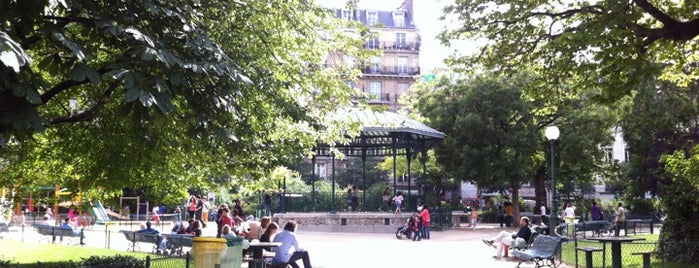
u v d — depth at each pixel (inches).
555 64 552.4
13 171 541.3
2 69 226.2
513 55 601.3
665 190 612.4
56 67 261.3
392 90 3043.8
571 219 1109.1
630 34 482.9
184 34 302.5
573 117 1441.9
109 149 469.7
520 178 1445.6
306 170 2331.4
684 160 569.0
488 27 595.2
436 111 1451.8
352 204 1268.5
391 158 1856.5
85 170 524.1
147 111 253.3
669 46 596.1
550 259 555.5
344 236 1054.4
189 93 298.7
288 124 492.7
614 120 1489.9
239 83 329.4
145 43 265.7
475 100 1416.1
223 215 737.0
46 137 479.5
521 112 1400.1
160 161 485.1
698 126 1413.6
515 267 592.4
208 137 332.8
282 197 1242.0
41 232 911.7
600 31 468.4
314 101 486.3
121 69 249.4
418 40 3125.0
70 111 474.3
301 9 456.4
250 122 419.2
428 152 1614.2
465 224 1595.7
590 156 1493.6
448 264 639.8
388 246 861.8
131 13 301.0
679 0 600.1
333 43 483.8
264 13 426.6
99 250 759.7
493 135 1407.5
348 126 519.8
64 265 433.1
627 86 518.3
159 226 1262.3
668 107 1417.3
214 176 538.6
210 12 385.7
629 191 1647.4
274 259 496.1
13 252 723.4
